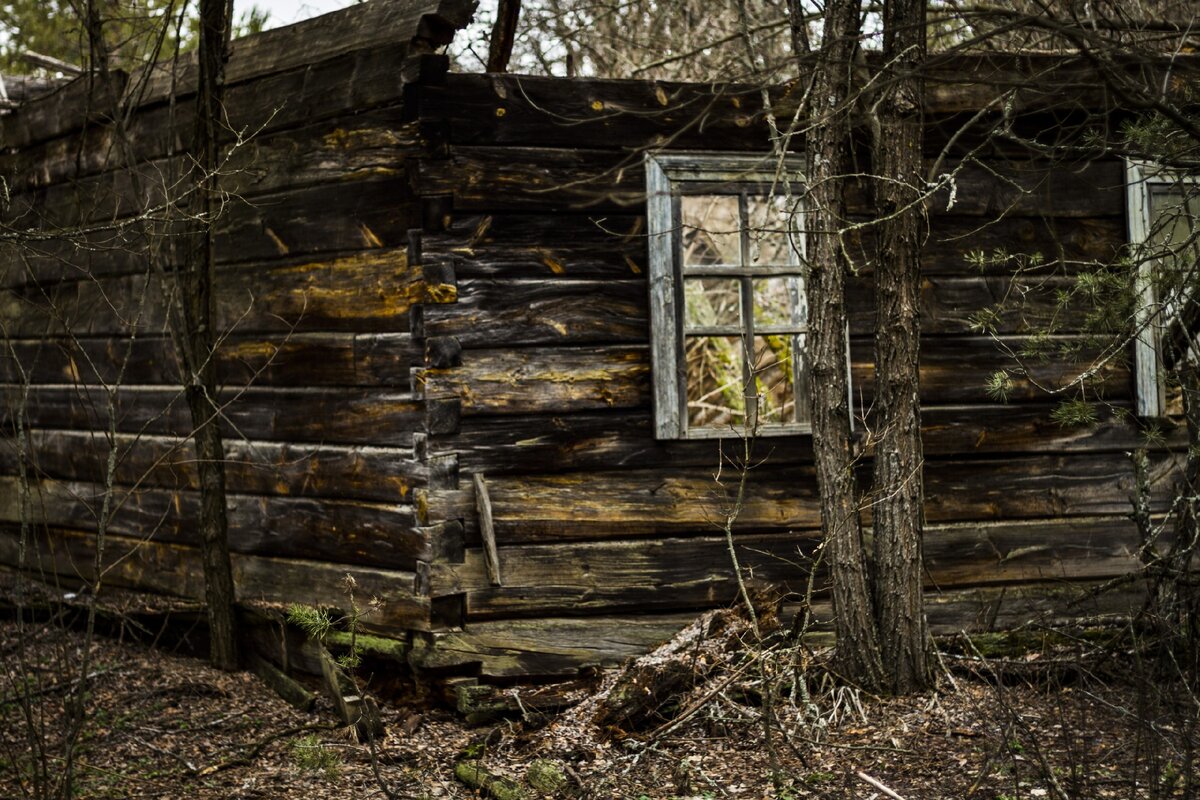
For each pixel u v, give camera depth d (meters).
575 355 6.23
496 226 6.11
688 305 10.58
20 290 8.55
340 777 5.30
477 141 6.08
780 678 5.67
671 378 6.30
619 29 11.56
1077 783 4.35
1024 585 6.81
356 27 6.38
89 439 7.96
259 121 6.82
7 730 5.61
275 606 6.63
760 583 6.43
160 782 5.26
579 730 5.49
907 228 5.88
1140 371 6.89
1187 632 5.64
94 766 5.39
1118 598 6.86
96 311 7.88
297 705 6.19
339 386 6.49
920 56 5.79
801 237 6.54
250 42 6.99
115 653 6.89
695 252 11.61
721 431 6.41
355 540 6.36
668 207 6.31
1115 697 5.71
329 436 6.53
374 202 6.25
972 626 6.69
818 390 5.93
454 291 6.01
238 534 7.02
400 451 6.14
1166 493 7.01
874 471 6.02
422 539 5.98
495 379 6.10
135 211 7.39
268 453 6.85
